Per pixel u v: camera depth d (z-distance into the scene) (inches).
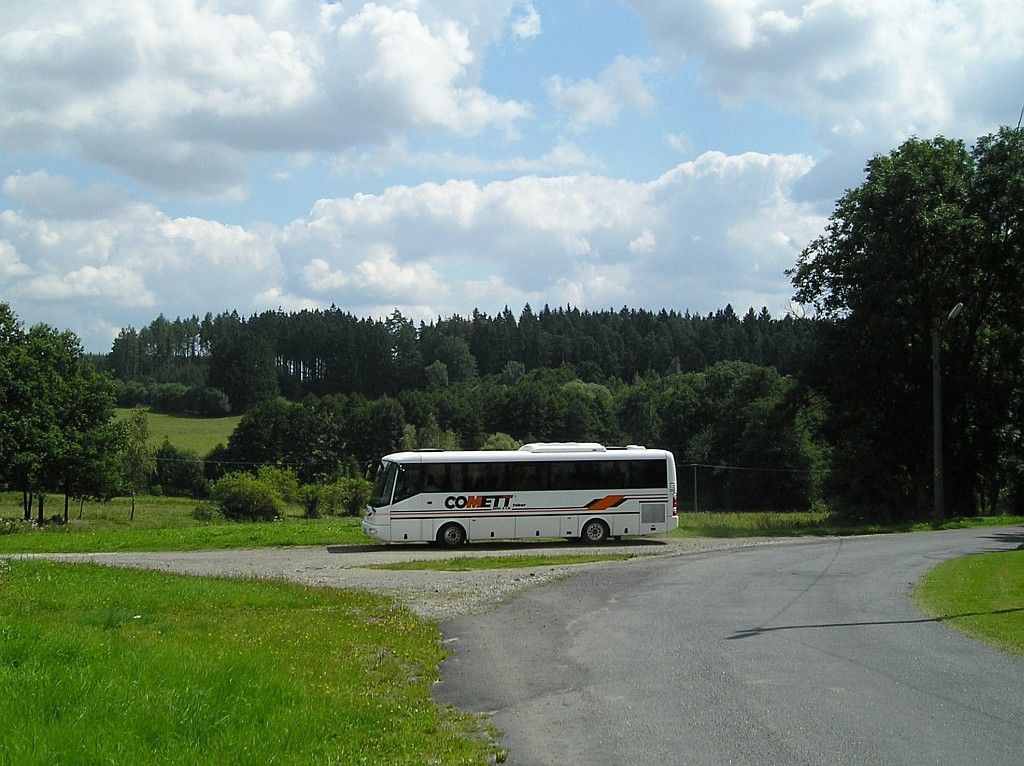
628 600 697.0
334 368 5265.8
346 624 572.1
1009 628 543.2
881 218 1742.1
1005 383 1813.5
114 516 2817.4
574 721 346.0
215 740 286.4
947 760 291.7
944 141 1779.0
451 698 389.4
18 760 247.9
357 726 327.0
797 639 515.5
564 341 6003.9
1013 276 1737.2
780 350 5447.8
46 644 378.3
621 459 1326.3
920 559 976.3
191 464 3531.0
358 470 3732.8
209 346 6624.0
